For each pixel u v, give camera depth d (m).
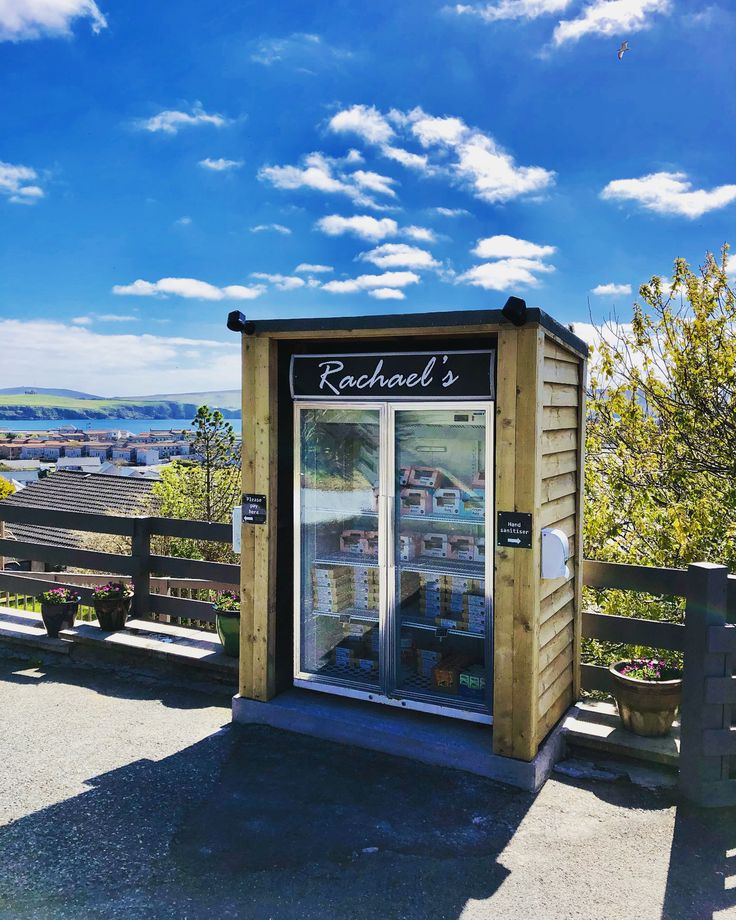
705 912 2.94
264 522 4.68
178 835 3.51
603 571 4.72
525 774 3.92
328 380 4.56
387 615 4.57
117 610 6.24
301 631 4.92
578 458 4.68
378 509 4.59
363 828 3.57
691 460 7.41
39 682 5.69
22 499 26.95
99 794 3.91
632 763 4.19
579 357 4.69
